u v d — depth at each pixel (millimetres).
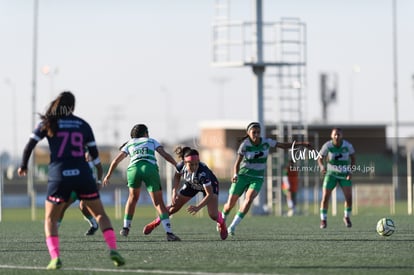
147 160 59344
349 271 41562
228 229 63969
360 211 119062
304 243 56438
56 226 42844
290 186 107938
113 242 42688
